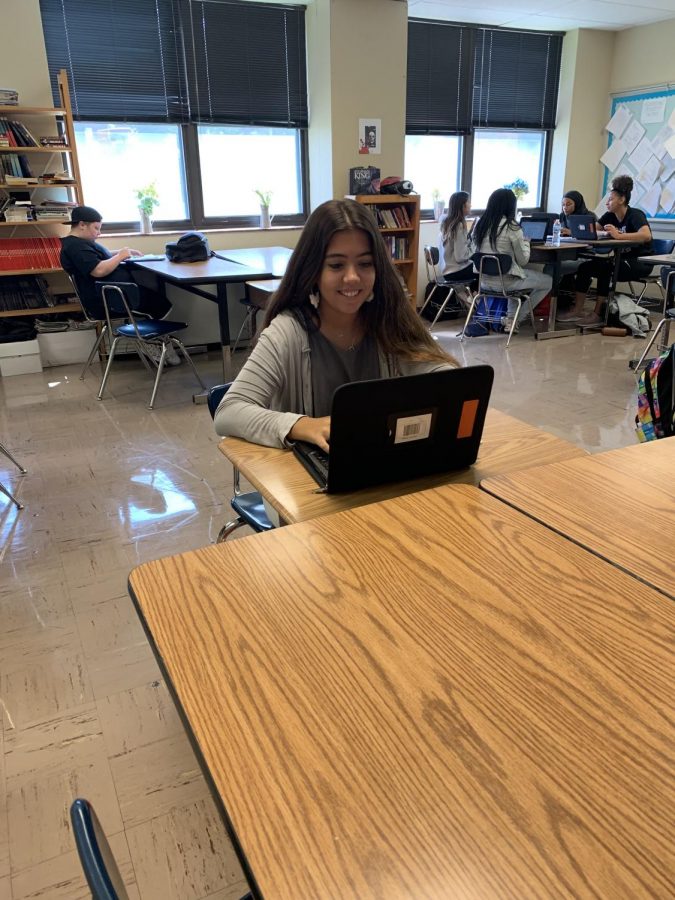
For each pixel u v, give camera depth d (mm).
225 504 2773
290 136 6113
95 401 4164
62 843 1364
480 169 7160
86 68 5152
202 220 5910
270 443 1406
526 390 4238
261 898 461
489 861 481
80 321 5133
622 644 713
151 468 3141
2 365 4758
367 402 1120
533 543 922
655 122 6840
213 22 5469
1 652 1925
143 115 5434
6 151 4621
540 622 750
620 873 471
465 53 6602
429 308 6855
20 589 2223
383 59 5723
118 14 5137
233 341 5246
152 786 1493
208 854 1341
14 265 4805
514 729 600
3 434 3621
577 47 6914
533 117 7203
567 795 533
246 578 847
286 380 1566
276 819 516
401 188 5801
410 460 1235
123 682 1803
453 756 571
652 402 2260
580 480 1128
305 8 5738
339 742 587
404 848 491
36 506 2787
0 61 4645
